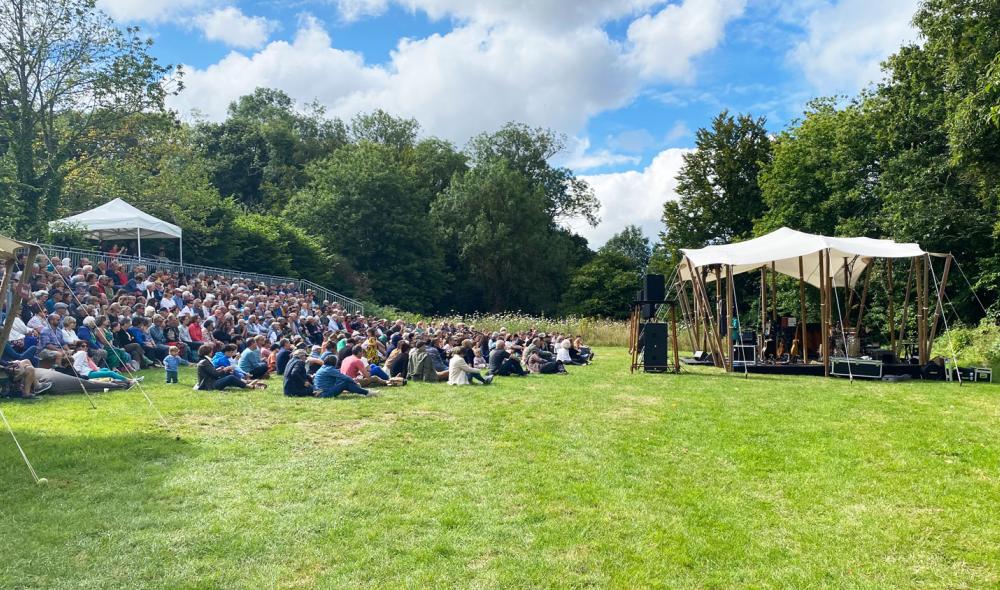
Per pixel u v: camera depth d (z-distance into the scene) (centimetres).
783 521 592
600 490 664
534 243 5850
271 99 6812
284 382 1215
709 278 2380
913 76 2433
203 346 1265
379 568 481
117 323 1431
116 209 2364
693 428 970
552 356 1870
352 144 6269
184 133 3434
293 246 4169
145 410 1000
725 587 467
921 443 876
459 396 1258
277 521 563
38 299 1366
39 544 504
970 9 2034
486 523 571
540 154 6656
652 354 1758
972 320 2425
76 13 2625
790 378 1631
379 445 829
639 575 479
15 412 959
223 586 450
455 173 5953
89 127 2803
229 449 786
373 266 5016
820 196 3400
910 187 2444
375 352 1609
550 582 466
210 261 3459
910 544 545
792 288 3400
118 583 450
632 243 9019
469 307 5931
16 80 2581
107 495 614
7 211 2264
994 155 1964
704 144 4553
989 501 647
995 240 2291
